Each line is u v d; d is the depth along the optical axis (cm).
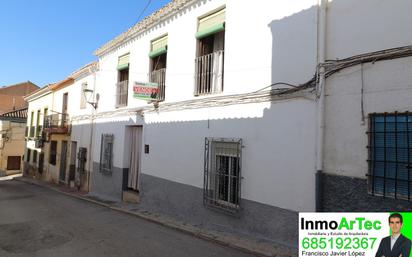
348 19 501
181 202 834
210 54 787
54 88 2003
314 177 529
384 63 456
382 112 455
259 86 640
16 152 2975
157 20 977
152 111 982
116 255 571
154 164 956
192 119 816
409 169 427
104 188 1270
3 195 1485
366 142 468
